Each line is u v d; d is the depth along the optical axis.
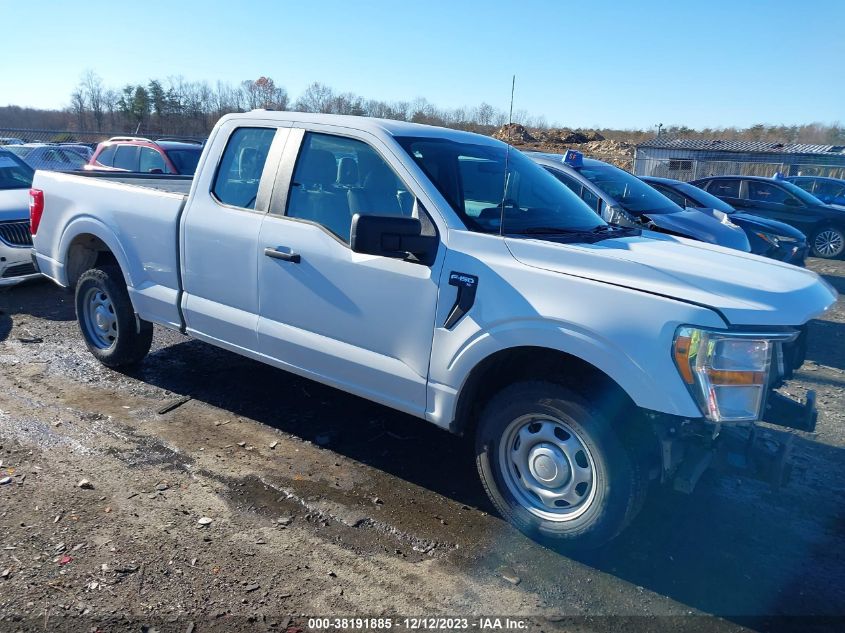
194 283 4.80
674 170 26.02
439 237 3.70
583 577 3.35
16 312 7.43
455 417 3.71
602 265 3.31
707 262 3.62
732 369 3.04
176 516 3.68
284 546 3.47
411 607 3.09
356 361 4.02
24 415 4.83
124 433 4.62
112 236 5.27
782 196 15.44
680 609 3.15
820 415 5.65
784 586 3.35
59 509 3.68
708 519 3.93
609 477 3.27
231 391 5.42
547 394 3.39
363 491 4.05
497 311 3.44
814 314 3.29
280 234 4.27
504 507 3.67
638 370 3.11
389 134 4.06
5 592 3.01
